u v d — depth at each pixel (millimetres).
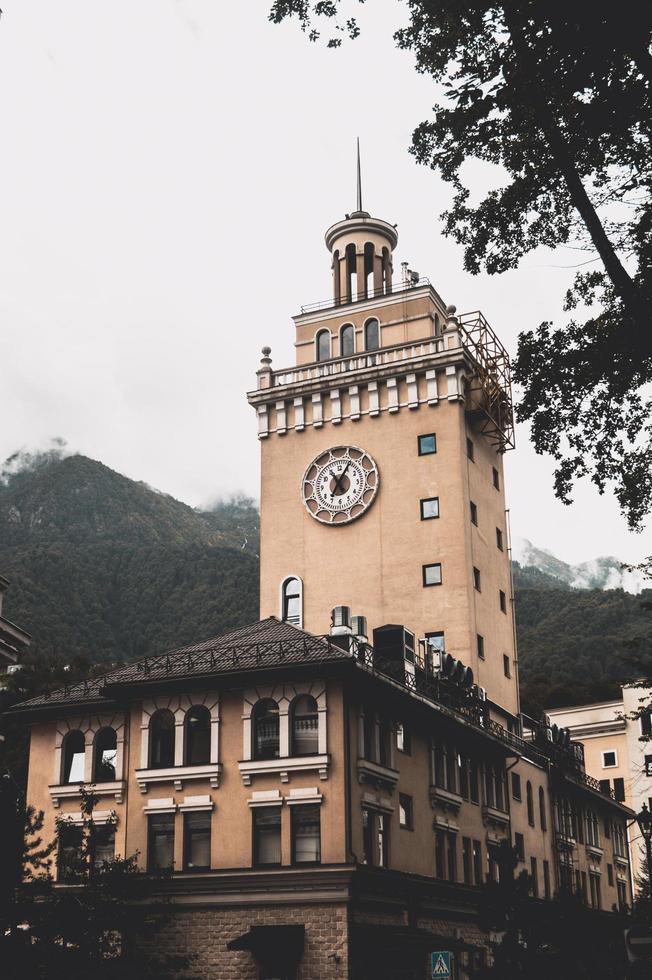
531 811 68188
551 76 21781
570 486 25781
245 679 45344
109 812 46312
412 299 73438
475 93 23547
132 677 47438
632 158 22750
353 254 79188
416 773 50781
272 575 69250
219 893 42719
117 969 37906
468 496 67125
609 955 34938
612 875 85125
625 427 25016
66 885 43469
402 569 66125
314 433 71000
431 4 23156
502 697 68188
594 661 154875
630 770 103750
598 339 23891
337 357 72688
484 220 25438
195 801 44812
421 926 48094
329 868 41625
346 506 68562
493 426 71562
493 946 35312
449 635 63875
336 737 43781
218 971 41875
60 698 49438
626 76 21219
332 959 40812
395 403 69188
